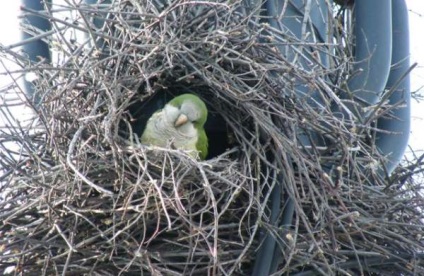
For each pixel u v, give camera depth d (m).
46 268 5.64
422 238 6.28
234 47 6.00
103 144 5.74
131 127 6.17
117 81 5.80
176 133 6.46
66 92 5.81
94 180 5.68
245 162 5.91
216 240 5.32
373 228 6.10
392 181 6.41
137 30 5.99
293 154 5.90
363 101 6.62
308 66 6.46
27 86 6.38
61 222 5.72
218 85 5.93
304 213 5.86
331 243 5.95
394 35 7.32
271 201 5.87
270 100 6.03
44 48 6.66
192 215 5.55
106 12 6.01
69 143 5.77
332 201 6.11
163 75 6.30
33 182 5.76
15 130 6.02
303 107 6.06
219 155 6.34
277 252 5.83
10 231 5.80
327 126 6.14
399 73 7.21
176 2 5.87
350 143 6.21
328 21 6.82
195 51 6.00
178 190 5.53
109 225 5.71
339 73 6.66
